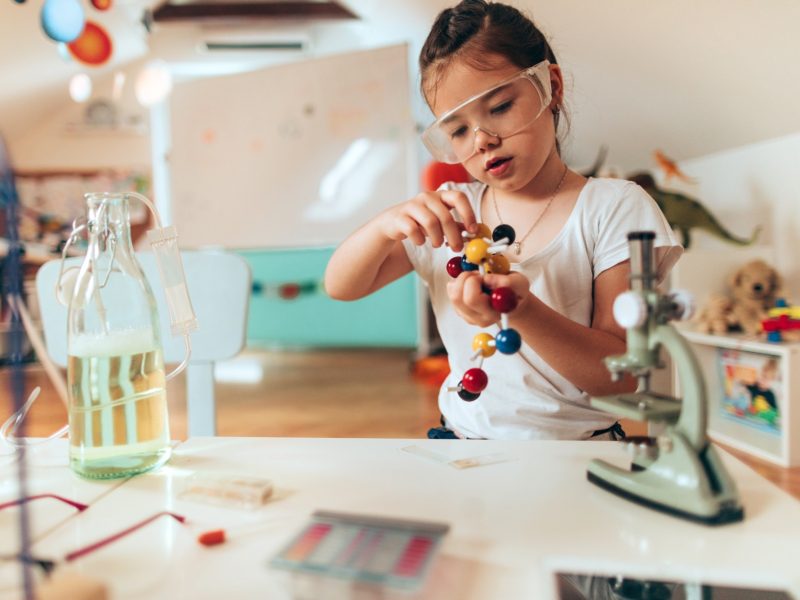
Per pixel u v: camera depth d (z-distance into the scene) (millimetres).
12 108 3568
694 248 2643
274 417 2320
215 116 3365
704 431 414
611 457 521
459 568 345
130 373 506
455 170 2215
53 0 1104
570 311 807
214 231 3406
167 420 552
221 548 375
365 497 447
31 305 2295
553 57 832
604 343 639
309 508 430
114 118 3986
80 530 403
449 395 875
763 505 419
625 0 2029
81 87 1518
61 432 647
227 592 324
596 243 801
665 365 430
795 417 1639
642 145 2816
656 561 350
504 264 521
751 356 1957
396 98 3039
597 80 2518
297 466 519
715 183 2602
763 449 1734
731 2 1778
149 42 3955
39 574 340
